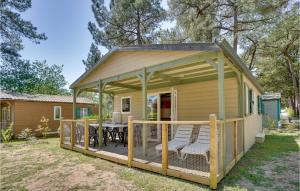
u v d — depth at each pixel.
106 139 8.24
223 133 4.50
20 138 12.82
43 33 17.44
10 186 4.32
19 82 25.25
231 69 6.43
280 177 4.48
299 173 4.75
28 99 14.22
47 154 7.44
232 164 5.13
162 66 5.95
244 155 6.56
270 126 15.67
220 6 16.31
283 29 15.55
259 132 11.66
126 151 6.80
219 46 4.43
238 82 6.77
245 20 15.90
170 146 5.79
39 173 5.15
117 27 16.81
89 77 9.03
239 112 6.74
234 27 16.00
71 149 8.12
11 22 15.62
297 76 22.91
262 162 5.70
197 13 16.25
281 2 11.86
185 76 7.79
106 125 8.10
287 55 19.45
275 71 23.36
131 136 5.54
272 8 11.73
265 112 18.44
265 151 7.19
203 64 5.95
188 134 6.37
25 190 4.11
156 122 4.94
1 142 11.09
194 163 5.10
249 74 7.35
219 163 4.40
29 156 7.16
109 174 4.93
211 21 15.46
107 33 16.80
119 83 9.21
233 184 4.09
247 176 4.54
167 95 9.10
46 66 29.31
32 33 16.58
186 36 16.48
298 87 23.03
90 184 4.33
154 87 9.55
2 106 15.36
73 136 8.15
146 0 15.77
